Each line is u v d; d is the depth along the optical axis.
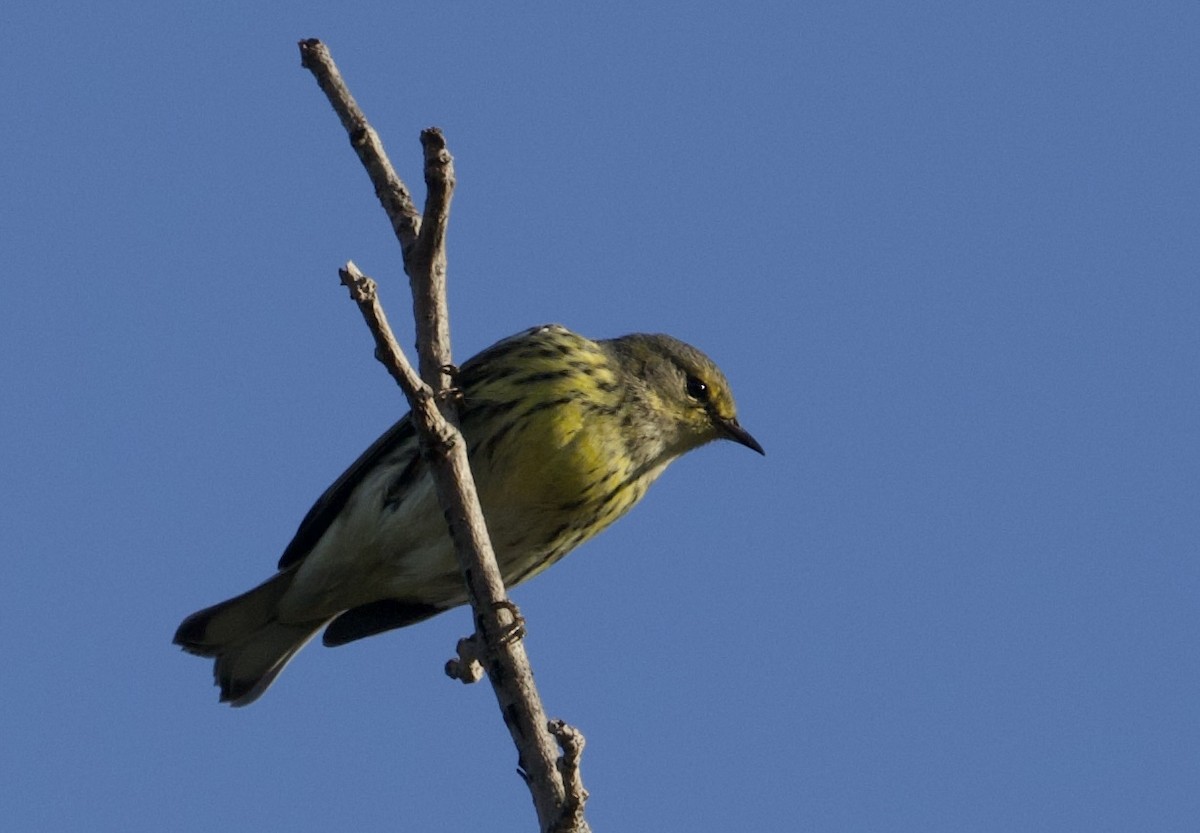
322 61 9.95
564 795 7.52
